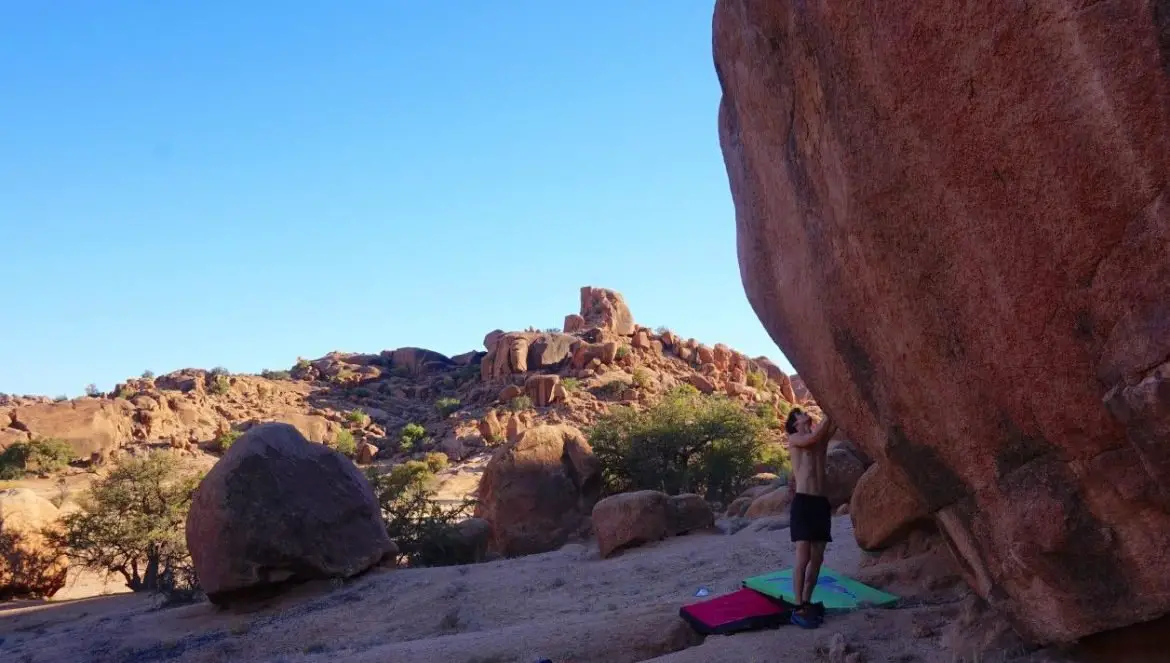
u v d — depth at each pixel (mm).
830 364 4723
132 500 26797
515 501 22000
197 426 75500
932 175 3436
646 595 9820
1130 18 2625
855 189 3859
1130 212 2826
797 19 3945
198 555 13461
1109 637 3844
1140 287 2875
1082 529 3551
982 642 4551
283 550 13258
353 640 10031
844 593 6582
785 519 14273
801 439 6133
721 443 34688
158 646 11555
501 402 78688
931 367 3895
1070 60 2799
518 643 6832
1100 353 3105
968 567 4445
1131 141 2725
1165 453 2916
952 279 3570
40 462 59906
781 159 4602
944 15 3125
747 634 5867
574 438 23531
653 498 14711
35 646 13000
